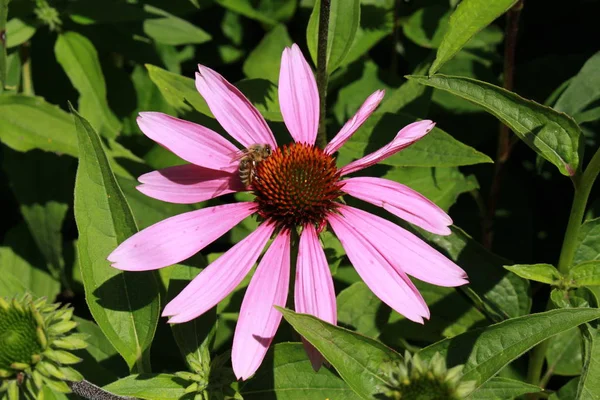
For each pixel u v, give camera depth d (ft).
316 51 1.79
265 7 2.18
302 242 1.62
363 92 2.05
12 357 1.50
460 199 2.08
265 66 2.03
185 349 1.63
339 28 1.77
